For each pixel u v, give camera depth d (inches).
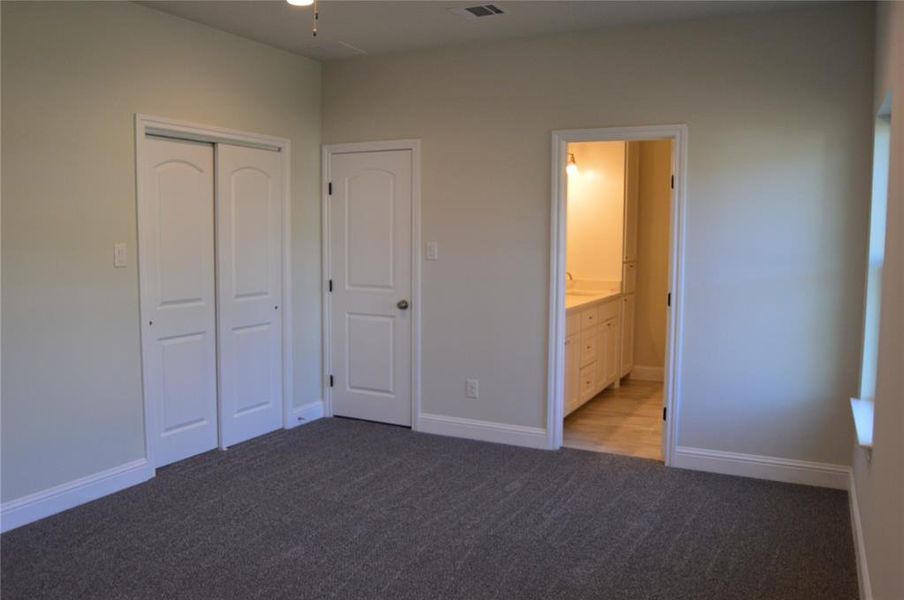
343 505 141.7
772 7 147.4
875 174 137.3
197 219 166.6
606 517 136.3
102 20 140.7
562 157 171.9
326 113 200.1
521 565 116.9
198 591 108.2
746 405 157.9
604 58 165.6
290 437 187.3
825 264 149.3
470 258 184.5
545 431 179.2
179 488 149.8
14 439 129.0
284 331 192.4
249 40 175.5
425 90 186.4
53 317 134.1
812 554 120.8
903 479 71.2
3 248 125.4
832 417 151.1
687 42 157.5
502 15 154.9
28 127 128.4
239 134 173.8
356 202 198.7
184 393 166.2
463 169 183.5
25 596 106.0
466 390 187.9
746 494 148.1
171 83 155.9
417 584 110.7
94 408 142.5
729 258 156.8
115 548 122.0
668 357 164.4
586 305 206.7
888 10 113.0
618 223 241.8
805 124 148.8
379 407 201.5
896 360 80.2
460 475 159.6
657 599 106.3
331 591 108.4
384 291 197.2
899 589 71.9
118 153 144.8
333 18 158.1
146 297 152.1
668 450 165.8
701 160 157.8
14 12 125.6
